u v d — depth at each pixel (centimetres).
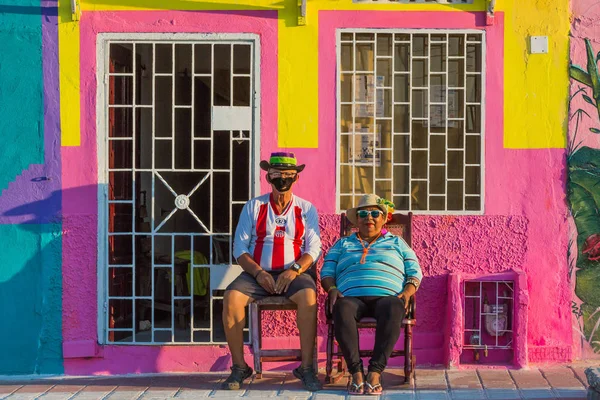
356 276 580
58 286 627
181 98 668
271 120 629
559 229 628
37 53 626
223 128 632
